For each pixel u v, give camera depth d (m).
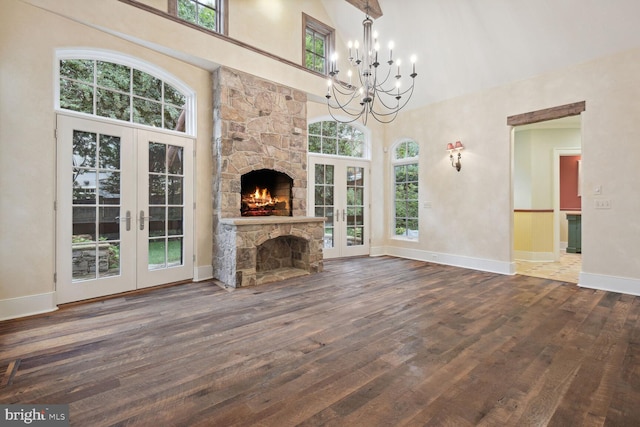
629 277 3.62
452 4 4.30
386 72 5.73
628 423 1.46
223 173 4.11
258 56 4.47
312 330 2.56
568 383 1.80
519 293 3.63
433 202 5.63
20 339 2.37
